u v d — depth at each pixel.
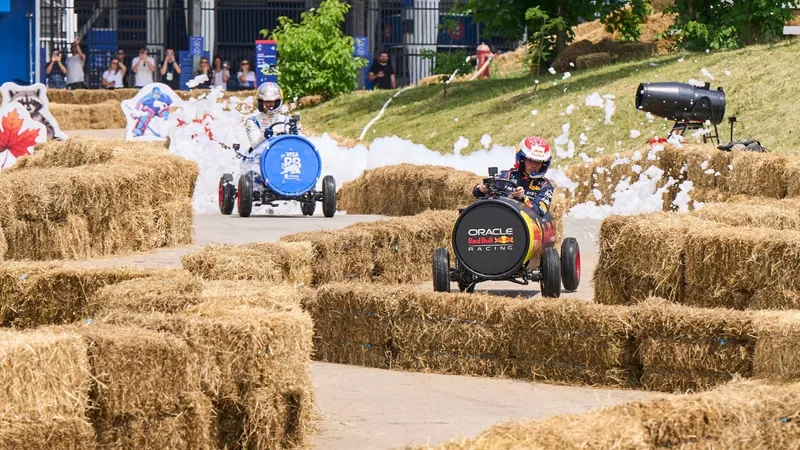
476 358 18.61
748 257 20.00
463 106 60.97
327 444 14.23
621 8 70.31
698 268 20.59
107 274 19.69
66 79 78.12
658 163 38.25
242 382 13.48
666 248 20.95
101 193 28.55
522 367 18.31
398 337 19.05
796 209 25.56
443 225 27.38
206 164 45.34
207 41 80.44
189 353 12.81
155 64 80.69
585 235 34.06
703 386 17.02
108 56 82.38
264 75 73.94
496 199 22.27
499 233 22.12
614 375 17.67
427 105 63.91
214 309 14.77
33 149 47.56
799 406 12.25
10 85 49.91
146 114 52.75
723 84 49.91
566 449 10.54
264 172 37.84
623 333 17.56
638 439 11.03
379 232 25.72
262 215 40.00
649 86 40.44
